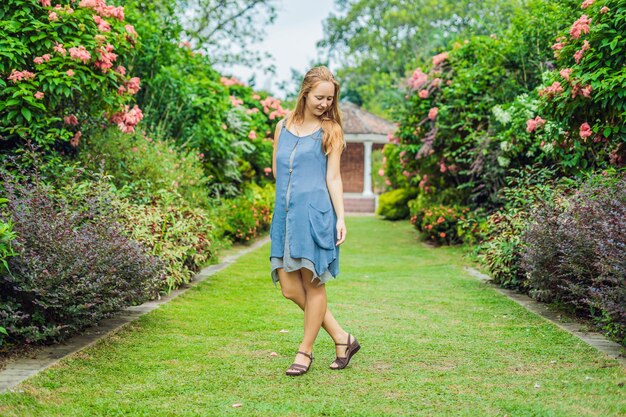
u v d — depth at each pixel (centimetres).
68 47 559
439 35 2136
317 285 363
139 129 827
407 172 1438
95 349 400
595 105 588
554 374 358
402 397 320
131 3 950
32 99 531
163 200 678
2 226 361
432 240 1205
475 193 1134
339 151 372
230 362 383
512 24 998
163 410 299
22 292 396
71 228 421
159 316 506
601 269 410
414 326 486
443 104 1110
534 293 562
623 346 414
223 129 1182
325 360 391
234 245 1105
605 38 556
